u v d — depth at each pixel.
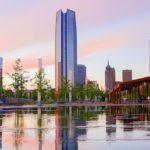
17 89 84.00
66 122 25.16
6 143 13.62
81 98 144.25
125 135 16.30
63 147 12.44
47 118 29.86
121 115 34.47
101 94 165.62
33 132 17.95
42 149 11.96
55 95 129.50
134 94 102.88
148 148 12.16
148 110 47.50
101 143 13.52
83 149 11.91
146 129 19.31
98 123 24.09
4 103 82.50
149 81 89.00
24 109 54.56
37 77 93.50
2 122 25.34
